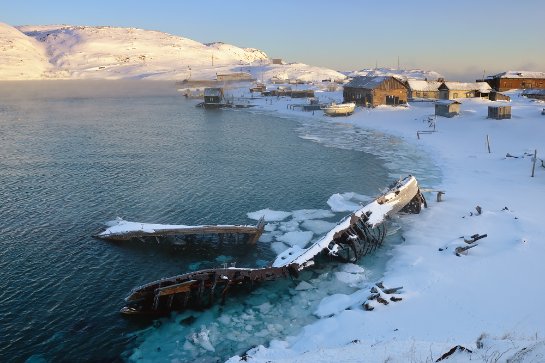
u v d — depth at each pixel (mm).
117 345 24188
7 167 60219
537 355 14492
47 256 34062
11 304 27656
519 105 96250
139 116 121438
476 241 32219
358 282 29750
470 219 37531
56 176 55781
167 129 96875
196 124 105125
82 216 42188
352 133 87562
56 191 49594
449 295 25516
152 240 37219
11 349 23688
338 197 46656
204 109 141000
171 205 45219
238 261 33969
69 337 24766
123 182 53250
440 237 34812
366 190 49781
